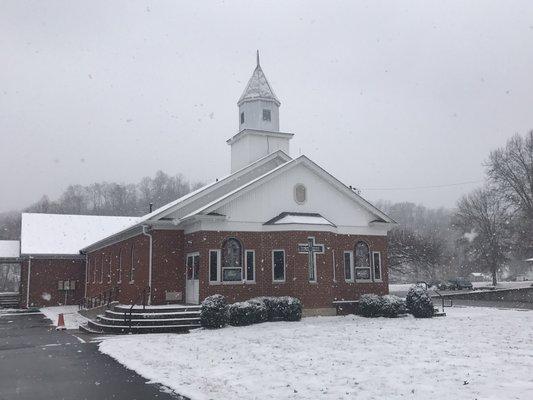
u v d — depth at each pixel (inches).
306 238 886.4
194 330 739.4
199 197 967.6
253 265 901.2
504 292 1571.1
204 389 366.9
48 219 1668.3
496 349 522.3
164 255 927.0
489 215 2361.0
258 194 922.7
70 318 1082.7
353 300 973.2
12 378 418.9
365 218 1031.0
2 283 3378.4
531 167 2111.2
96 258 1412.4
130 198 3403.1
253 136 1093.1
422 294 909.8
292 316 824.3
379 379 386.9
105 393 362.9
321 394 345.4
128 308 821.9
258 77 1142.3
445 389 352.2
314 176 981.8
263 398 338.0
